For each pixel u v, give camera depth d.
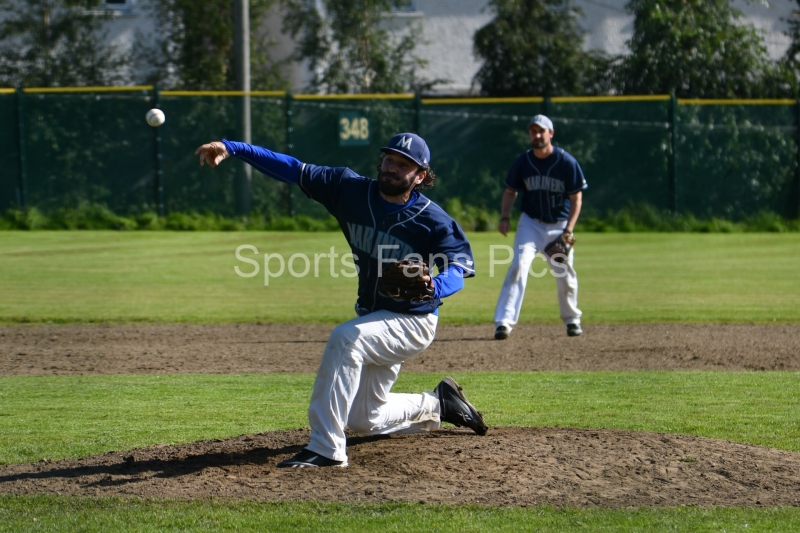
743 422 17.11
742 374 22.19
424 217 13.83
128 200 62.16
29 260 46.16
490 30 76.06
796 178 64.62
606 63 75.81
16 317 30.39
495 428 16.39
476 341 27.06
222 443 15.53
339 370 13.66
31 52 73.25
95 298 34.91
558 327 29.78
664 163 63.78
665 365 23.48
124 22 78.25
